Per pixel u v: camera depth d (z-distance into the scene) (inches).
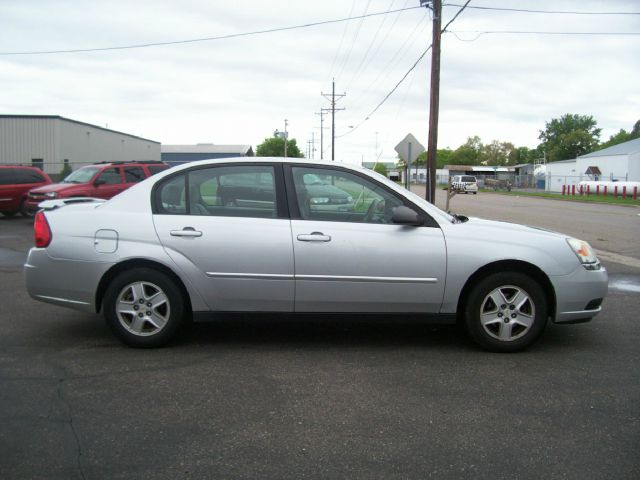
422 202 199.0
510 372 179.3
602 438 135.1
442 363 187.3
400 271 191.2
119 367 179.6
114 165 668.1
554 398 158.9
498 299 194.7
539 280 200.2
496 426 141.2
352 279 190.5
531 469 120.7
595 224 768.9
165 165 721.0
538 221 808.9
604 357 194.9
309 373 176.9
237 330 223.5
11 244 482.0
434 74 782.5
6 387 162.7
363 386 166.7
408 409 150.9
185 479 115.8
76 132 1507.1
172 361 185.9
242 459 124.0
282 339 212.5
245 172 199.0
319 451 127.9
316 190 198.1
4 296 277.9
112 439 132.4
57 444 129.6
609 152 2084.2
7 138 1393.9
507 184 2439.7
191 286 191.5
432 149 791.7
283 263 190.5
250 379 171.2
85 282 192.7
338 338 215.0
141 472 118.2
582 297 195.0
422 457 125.6
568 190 1989.4
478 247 192.5
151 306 194.5
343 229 192.2
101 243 191.6
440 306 195.0
